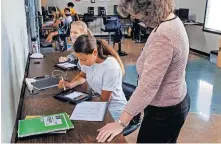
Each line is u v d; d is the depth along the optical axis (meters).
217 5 6.48
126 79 4.75
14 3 1.94
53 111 1.48
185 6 7.87
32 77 2.16
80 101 1.62
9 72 1.50
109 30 7.23
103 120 1.36
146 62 1.25
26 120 1.29
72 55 2.72
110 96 1.80
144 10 1.23
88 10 10.00
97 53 1.80
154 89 1.24
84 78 2.00
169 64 1.25
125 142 1.17
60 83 1.90
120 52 6.89
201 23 7.13
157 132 1.44
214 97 3.96
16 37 1.96
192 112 3.39
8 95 1.38
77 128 1.27
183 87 1.40
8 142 1.23
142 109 1.26
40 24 5.23
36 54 2.88
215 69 5.59
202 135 2.82
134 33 9.07
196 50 7.33
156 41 1.24
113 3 10.20
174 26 1.25
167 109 1.37
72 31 2.42
